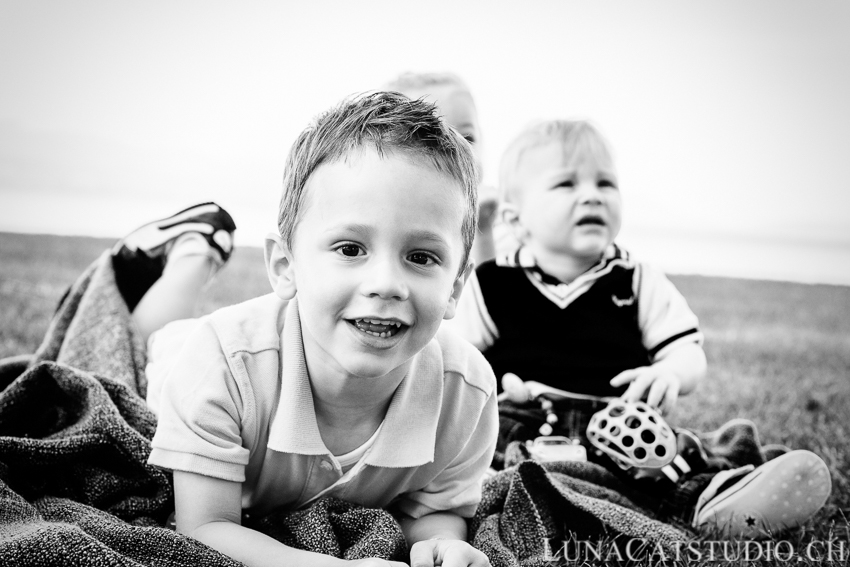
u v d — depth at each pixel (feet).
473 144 9.16
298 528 4.75
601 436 6.91
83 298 7.44
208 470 4.60
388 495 5.18
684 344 8.04
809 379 9.80
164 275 7.64
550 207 8.20
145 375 7.00
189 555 4.26
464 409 5.09
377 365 4.20
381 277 4.05
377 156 4.17
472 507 5.42
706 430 8.30
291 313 4.83
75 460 5.28
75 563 3.91
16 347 8.51
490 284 8.19
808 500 6.11
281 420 4.66
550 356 7.92
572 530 5.62
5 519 4.47
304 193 4.40
